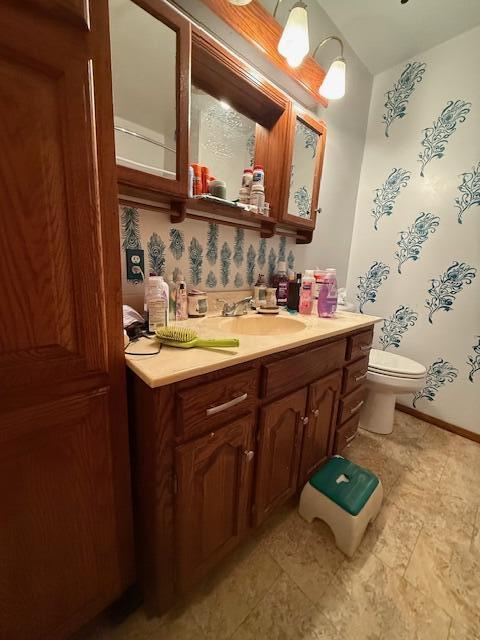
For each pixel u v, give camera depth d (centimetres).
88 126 46
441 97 155
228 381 70
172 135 83
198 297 105
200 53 87
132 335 77
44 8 39
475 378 162
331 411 117
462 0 125
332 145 161
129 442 69
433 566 92
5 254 42
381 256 190
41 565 56
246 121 120
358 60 162
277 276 142
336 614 78
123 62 74
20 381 46
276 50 105
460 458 148
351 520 92
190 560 73
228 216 107
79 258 49
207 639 71
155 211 94
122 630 73
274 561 92
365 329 128
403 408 195
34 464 51
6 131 39
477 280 155
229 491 79
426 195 167
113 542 67
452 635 74
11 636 55
